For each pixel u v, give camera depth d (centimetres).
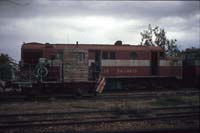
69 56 2133
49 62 2152
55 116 1324
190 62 2991
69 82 2116
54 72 2159
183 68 3014
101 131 877
